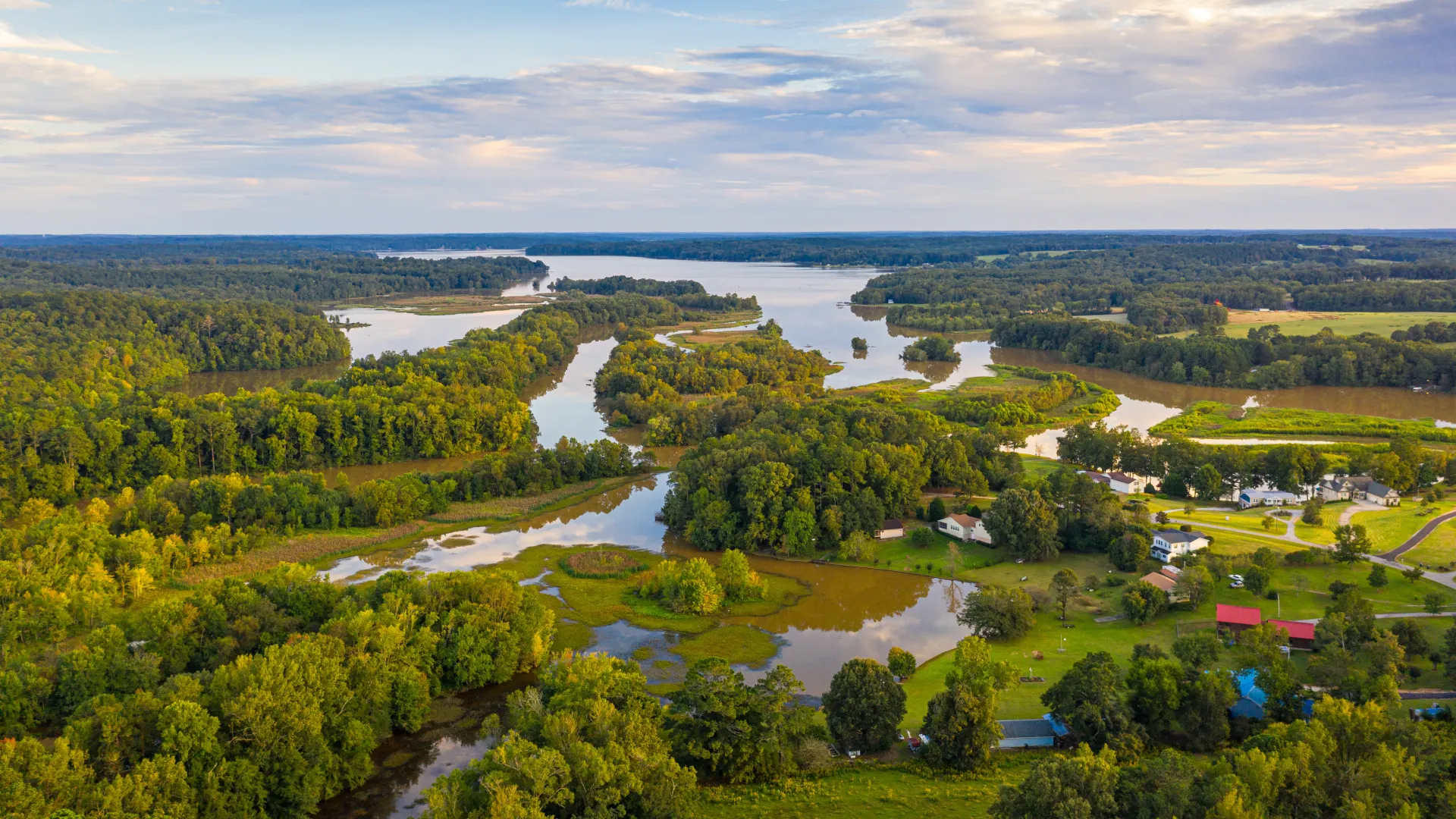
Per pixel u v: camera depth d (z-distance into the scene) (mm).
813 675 121125
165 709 86438
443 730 106938
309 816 90812
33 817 72312
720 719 97250
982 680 98312
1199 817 77062
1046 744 101625
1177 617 133000
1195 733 98938
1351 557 142875
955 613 141625
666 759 88625
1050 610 138500
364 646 105750
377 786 96250
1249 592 137500
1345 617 116812
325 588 122688
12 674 99188
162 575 145500
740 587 146750
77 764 79438
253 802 86438
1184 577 134750
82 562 135750
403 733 106312
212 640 111625
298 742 90375
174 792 81125
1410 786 79875
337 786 93500
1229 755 87562
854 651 129000
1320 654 113688
